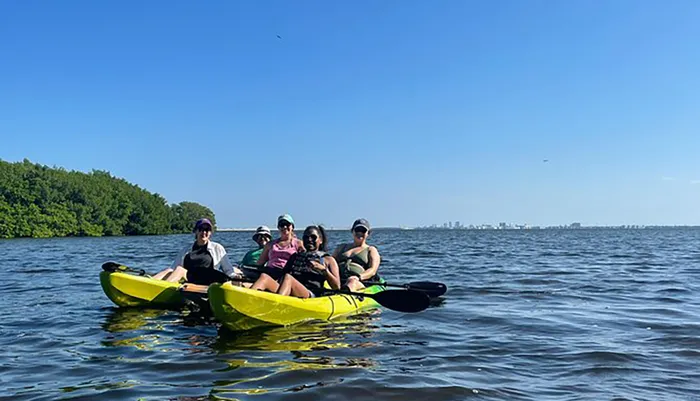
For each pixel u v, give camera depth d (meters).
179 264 8.94
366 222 9.05
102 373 4.70
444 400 3.98
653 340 5.89
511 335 6.22
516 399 4.00
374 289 8.86
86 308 8.27
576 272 14.24
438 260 19.53
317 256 7.67
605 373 4.65
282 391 4.16
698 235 69.38
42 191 61.03
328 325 6.84
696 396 4.06
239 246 36.72
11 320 7.27
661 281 11.91
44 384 4.40
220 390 4.20
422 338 6.06
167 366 4.89
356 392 4.13
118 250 29.80
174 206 84.56
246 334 6.30
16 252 27.58
